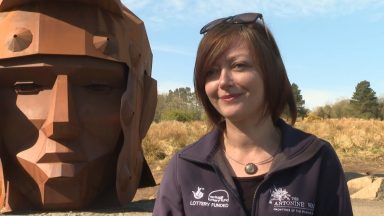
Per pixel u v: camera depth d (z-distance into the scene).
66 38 8.20
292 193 2.23
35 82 8.26
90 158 8.28
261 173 2.32
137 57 9.09
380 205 10.25
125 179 8.62
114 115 8.52
